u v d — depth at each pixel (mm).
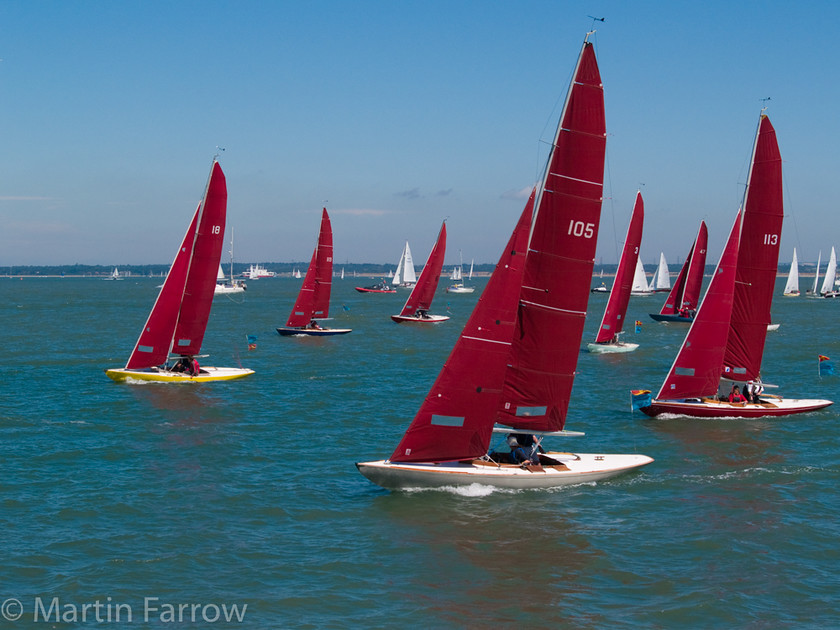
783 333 103125
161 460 34969
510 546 25156
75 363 67750
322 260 95250
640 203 77000
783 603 21484
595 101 28906
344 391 53656
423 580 22797
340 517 27547
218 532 26172
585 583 22688
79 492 30109
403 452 29859
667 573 23312
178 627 20078
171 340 57062
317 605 21297
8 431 40281
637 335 98562
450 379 29500
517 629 20172
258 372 62750
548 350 30531
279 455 36094
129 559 23969
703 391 44562
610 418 44844
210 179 55875
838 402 50031
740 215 43562
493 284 29312
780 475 32844
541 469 30656
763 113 42531
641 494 30141
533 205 29578
